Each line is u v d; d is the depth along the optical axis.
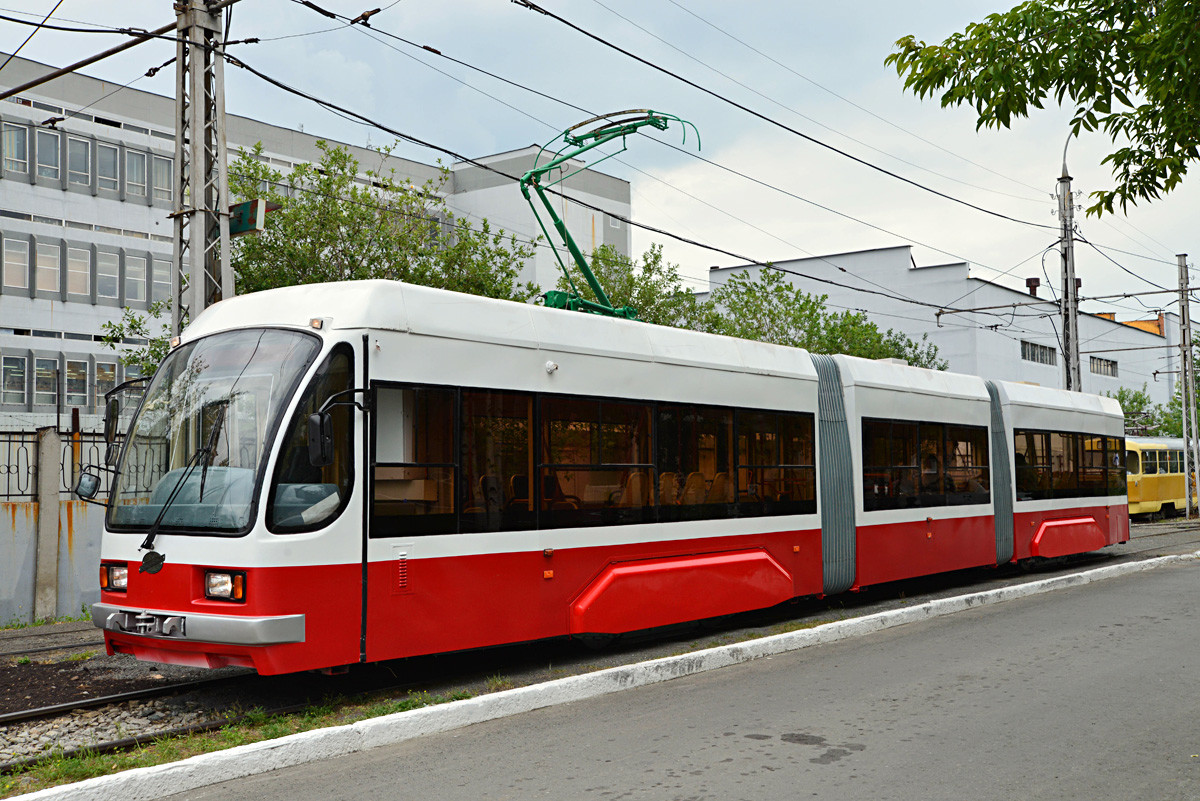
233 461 7.30
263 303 8.09
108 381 35.66
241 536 6.96
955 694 7.94
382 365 7.76
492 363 8.62
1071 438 18.55
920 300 49.06
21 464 12.93
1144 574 16.78
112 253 35.97
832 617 12.16
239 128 39.59
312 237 21.20
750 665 9.34
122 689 8.23
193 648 7.12
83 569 13.36
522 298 23.70
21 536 12.77
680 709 7.55
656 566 9.93
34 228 33.94
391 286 7.97
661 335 10.49
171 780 5.60
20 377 33.38
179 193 12.19
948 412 15.04
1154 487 31.84
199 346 8.07
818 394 12.62
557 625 8.97
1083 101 6.38
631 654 9.95
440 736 6.82
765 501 11.52
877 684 8.37
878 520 13.27
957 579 16.77
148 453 7.80
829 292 51.47
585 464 9.38
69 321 34.75
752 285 34.19
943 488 14.74
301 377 7.37
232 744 6.38
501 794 5.53
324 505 7.29
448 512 8.12
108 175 36.00
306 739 6.23
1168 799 5.35
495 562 8.44
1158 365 68.81
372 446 7.61
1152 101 6.58
